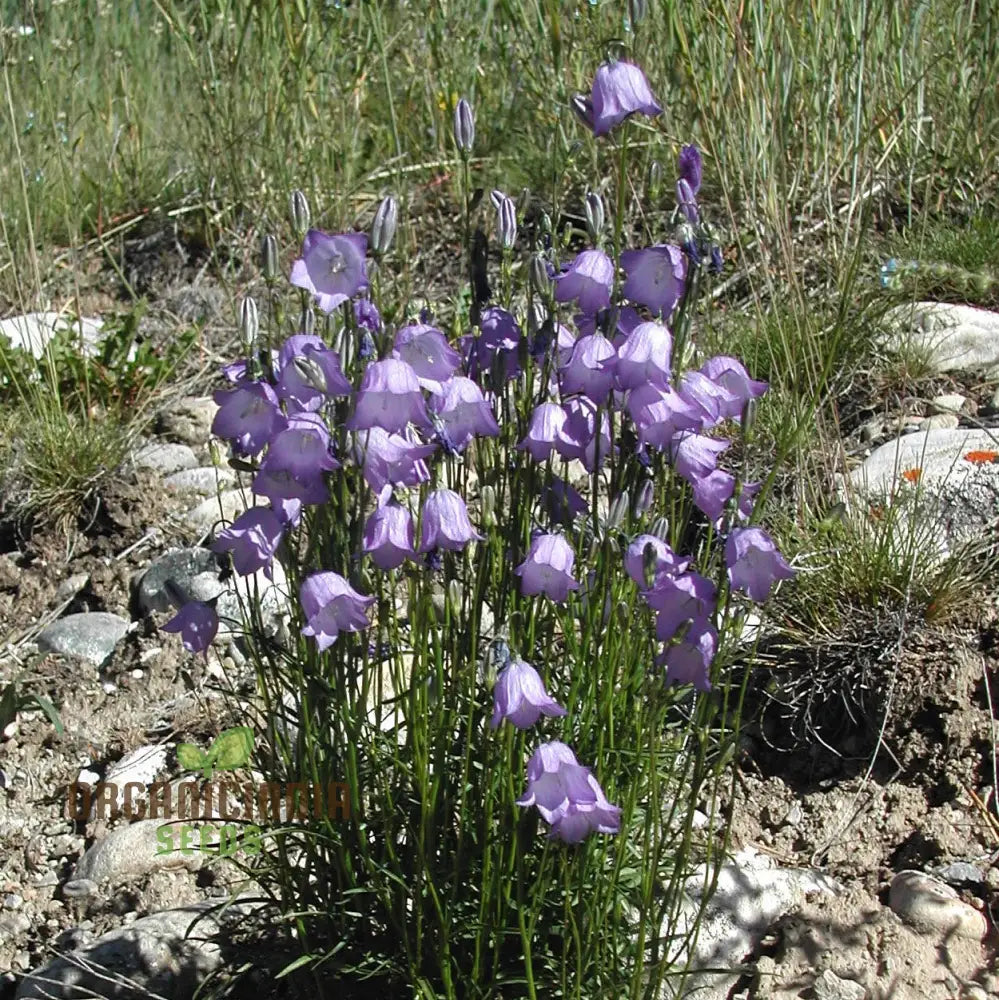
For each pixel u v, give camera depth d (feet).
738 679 2.27
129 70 4.55
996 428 2.65
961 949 1.78
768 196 2.86
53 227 3.98
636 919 1.73
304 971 1.70
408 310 1.61
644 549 1.35
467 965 1.63
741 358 2.86
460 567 1.75
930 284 3.19
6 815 2.21
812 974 1.77
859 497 2.44
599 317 1.48
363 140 4.25
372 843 1.66
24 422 3.01
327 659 1.58
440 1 3.99
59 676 2.48
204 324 3.61
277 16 3.86
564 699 1.62
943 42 3.69
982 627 2.18
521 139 4.00
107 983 1.82
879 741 2.07
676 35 3.14
